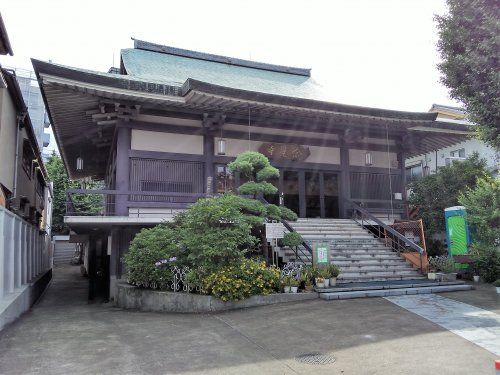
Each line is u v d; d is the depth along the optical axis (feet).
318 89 68.44
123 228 44.83
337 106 46.09
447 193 51.80
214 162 47.44
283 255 39.63
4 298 31.32
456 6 18.89
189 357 19.79
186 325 26.71
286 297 31.68
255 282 31.55
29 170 62.03
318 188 53.52
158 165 45.21
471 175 50.83
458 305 29.01
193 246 32.60
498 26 17.17
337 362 18.44
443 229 51.55
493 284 37.55
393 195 56.95
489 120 18.75
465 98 19.60
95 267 52.90
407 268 40.91
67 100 41.47
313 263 35.88
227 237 32.30
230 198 35.50
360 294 32.12
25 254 42.78
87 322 29.81
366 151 55.83
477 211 40.98
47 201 95.25
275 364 18.56
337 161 54.70
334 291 32.65
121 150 43.78
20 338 24.18
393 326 23.71
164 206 44.39
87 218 40.34
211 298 30.81
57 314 35.27
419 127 53.47
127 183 43.50
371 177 56.18
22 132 52.01
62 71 36.70
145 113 45.01
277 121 50.34
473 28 18.54
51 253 104.63
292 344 21.31
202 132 47.55
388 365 17.72
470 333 21.99
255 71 70.54
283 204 51.19
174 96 41.50
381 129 55.42
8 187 45.37
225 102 42.29
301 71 74.69
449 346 19.93
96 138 52.75
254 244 36.65
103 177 80.53
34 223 64.54
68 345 22.38
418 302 30.17
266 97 42.52
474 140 66.18
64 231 129.80
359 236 47.19
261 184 36.58
